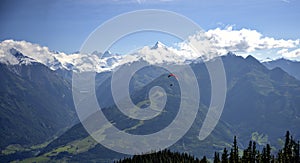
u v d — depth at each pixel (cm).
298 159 13338
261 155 14112
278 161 13750
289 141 13612
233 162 13988
